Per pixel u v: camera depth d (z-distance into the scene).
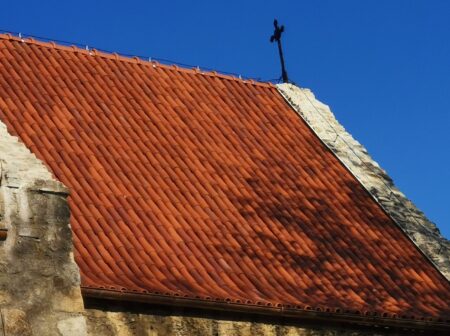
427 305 28.52
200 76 33.84
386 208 31.39
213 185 29.47
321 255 28.70
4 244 22.58
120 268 25.41
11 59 31.12
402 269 29.42
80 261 25.09
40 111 29.45
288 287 27.16
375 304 27.78
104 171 28.25
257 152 31.56
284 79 35.84
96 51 32.81
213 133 31.53
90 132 29.45
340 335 27.12
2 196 22.73
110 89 31.53
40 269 22.83
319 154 32.69
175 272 26.06
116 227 26.59
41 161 25.25
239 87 34.25
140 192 28.06
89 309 24.09
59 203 23.34
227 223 28.34
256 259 27.58
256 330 26.09
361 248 29.56
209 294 25.59
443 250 30.53
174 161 29.72
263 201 29.70
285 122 33.53
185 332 25.19
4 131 23.80
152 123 30.83
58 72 31.34
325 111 34.72
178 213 27.94
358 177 32.19
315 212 30.17
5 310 22.28
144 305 24.78
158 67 33.31
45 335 22.55
